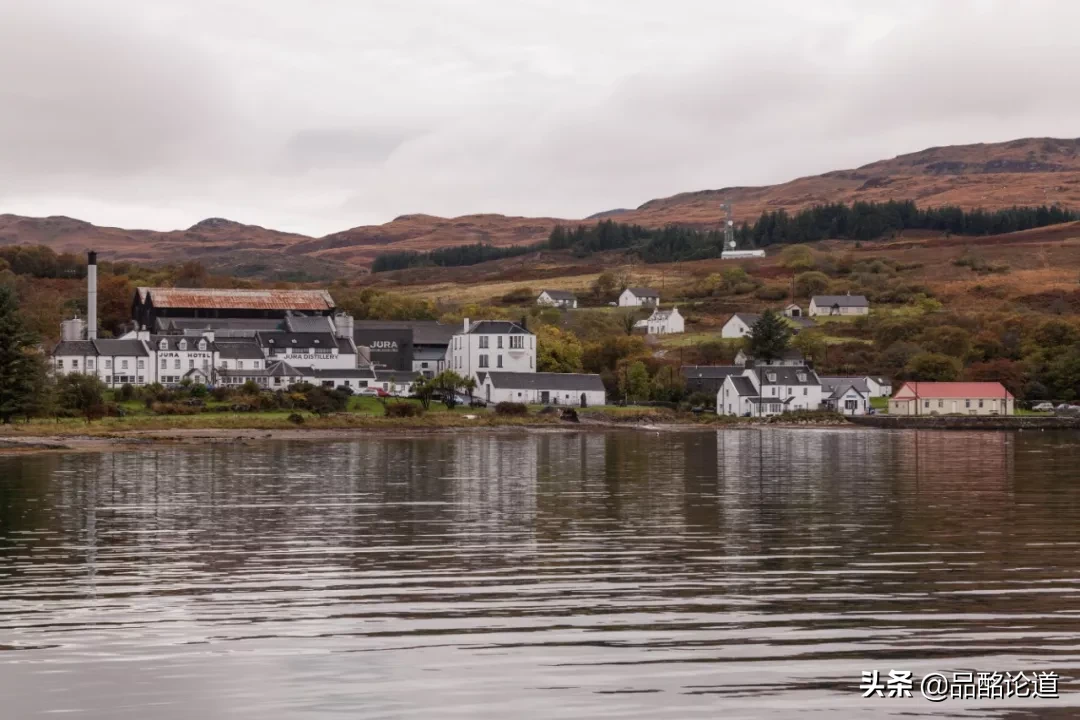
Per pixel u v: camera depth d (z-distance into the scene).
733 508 67.81
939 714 29.83
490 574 46.34
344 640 36.09
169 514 64.88
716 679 32.34
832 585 44.06
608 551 51.91
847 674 32.81
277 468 96.94
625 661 33.94
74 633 36.81
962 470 97.31
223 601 41.31
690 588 43.56
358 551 51.94
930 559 49.72
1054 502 71.19
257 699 30.70
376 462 104.25
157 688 31.53
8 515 64.25
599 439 151.75
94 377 169.50
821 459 111.31
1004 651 34.97
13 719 29.20
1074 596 42.09
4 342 154.88
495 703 30.41
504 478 87.50
